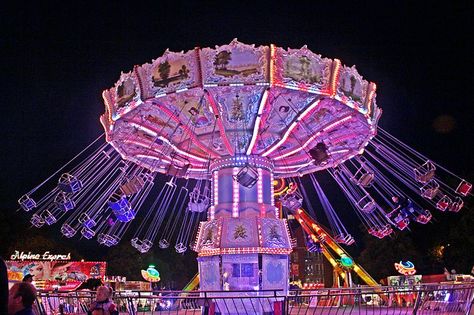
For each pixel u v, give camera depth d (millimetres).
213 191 16109
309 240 31562
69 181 14281
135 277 46844
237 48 12492
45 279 35125
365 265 44750
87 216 16859
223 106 13664
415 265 42188
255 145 15492
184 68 12680
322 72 12891
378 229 18812
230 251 14578
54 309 12445
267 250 14648
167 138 15805
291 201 18016
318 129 15188
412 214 18047
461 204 16531
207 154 16641
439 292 10945
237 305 14289
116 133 15727
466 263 34781
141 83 13289
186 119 14469
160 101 13562
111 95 14562
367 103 14367
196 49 12523
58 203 15250
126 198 15406
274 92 12906
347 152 17766
